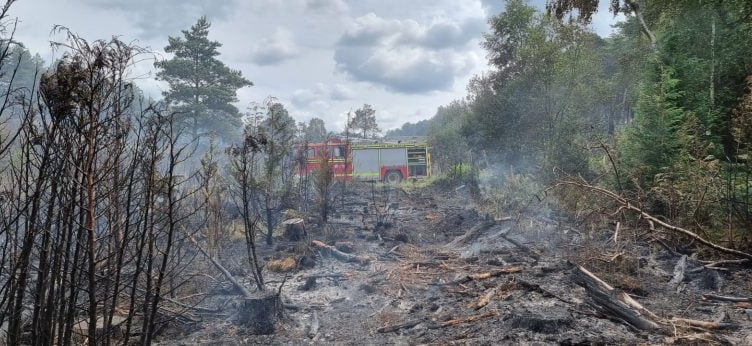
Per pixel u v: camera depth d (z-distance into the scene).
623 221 8.73
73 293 2.96
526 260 8.16
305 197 13.59
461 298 6.42
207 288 6.66
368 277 7.86
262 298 5.60
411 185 26.11
